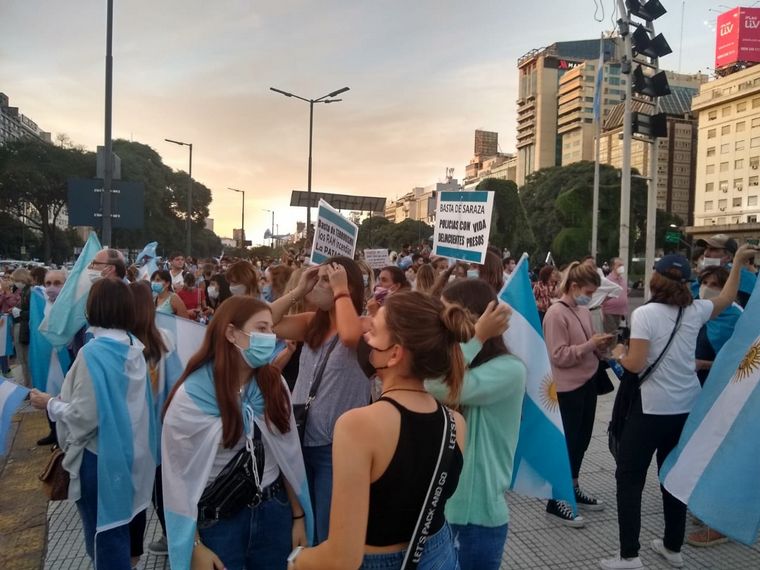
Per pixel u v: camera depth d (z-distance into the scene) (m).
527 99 130.25
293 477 2.53
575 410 4.31
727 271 4.54
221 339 2.38
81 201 15.59
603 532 4.03
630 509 3.47
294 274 4.63
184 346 3.37
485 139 183.88
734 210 87.81
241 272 5.46
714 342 4.39
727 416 3.23
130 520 2.84
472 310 2.61
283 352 3.75
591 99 115.81
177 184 60.62
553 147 126.06
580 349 4.18
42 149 48.38
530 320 3.12
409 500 1.61
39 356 6.05
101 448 2.73
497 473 2.41
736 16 89.12
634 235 42.69
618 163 103.75
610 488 4.73
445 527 1.83
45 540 3.96
